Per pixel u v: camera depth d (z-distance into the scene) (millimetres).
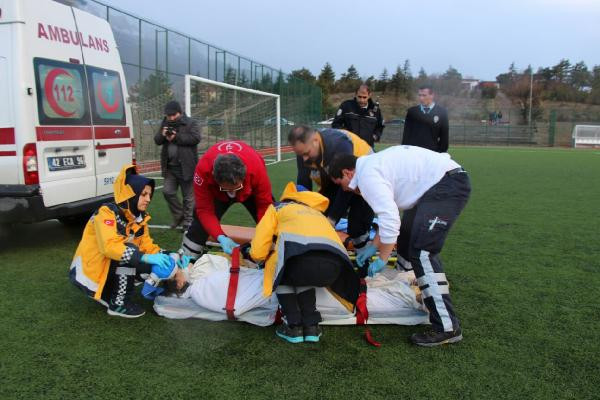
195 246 4105
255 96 16812
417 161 3066
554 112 34000
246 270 3549
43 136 4746
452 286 4234
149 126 12250
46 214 4770
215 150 3713
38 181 4684
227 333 3238
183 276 3570
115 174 5844
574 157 22047
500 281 4379
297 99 24922
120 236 3291
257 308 3398
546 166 17047
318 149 4043
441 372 2777
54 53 4918
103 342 3072
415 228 3021
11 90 4543
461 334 3156
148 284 3342
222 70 16609
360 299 3359
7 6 4535
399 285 3547
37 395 2482
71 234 5801
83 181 5289
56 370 2727
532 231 6430
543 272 4648
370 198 3008
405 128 6250
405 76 60531
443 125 5996
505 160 20109
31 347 2986
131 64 11625
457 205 3008
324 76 62969
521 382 2686
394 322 3377
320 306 3322
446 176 3018
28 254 4961
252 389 2572
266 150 18328
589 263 4953
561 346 3119
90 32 5504
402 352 3008
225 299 3344
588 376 2762
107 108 5707
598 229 6574
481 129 36562
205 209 3840
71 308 3600
